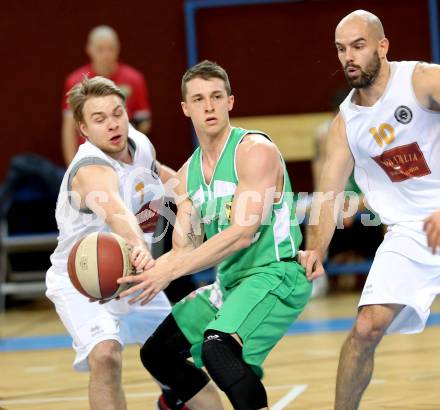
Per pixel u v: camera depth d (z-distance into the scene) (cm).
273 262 738
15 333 1617
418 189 791
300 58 2047
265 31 2047
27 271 1938
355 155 805
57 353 1361
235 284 748
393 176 795
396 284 735
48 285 800
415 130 774
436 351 1181
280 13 2044
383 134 782
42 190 1845
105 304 782
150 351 771
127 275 698
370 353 729
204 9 2045
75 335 754
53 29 2061
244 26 2048
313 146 1997
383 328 723
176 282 1789
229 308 704
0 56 2069
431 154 780
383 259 758
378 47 764
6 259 1903
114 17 2061
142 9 2058
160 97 2066
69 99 800
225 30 2048
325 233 796
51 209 1877
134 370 1162
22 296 2052
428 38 2038
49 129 2078
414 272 751
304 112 2052
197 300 767
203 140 751
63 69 2070
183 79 750
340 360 734
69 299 772
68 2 2058
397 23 2039
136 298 700
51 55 2069
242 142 739
